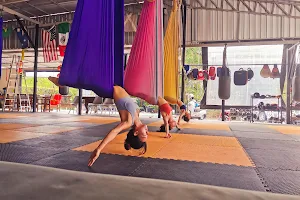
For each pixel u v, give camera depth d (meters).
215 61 8.84
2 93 11.66
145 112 11.80
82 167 2.02
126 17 8.13
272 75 7.23
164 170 1.99
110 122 6.18
